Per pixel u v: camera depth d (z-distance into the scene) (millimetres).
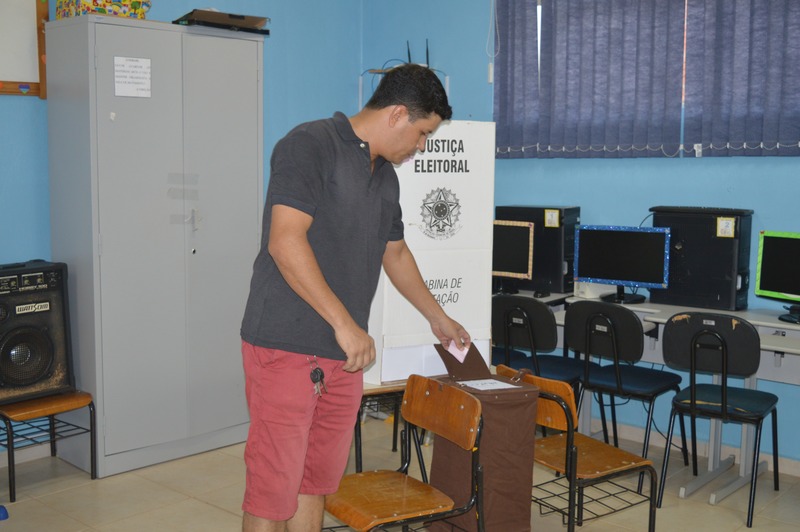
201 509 3293
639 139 4160
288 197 1604
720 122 3895
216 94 3848
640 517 3260
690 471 3836
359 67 5359
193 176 3799
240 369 4086
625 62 4172
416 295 2219
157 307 3732
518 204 4742
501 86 4660
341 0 5172
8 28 3605
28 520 3162
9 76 3625
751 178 3893
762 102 3777
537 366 3859
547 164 4594
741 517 3287
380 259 1888
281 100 4859
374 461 3844
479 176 2844
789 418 3857
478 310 2893
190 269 3830
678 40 3998
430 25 5000
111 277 3568
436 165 2748
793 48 3662
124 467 3693
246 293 4062
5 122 3654
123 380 3652
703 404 3373
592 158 4395
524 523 2770
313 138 1688
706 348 3338
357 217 1764
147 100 3604
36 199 3775
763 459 3920
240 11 4551
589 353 3719
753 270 3926
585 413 4094
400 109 1744
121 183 3561
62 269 3541
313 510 2027
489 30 4727
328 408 1903
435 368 2797
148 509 3285
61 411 3439
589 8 4273
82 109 3477
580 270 4281
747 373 3248
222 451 4012
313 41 5016
